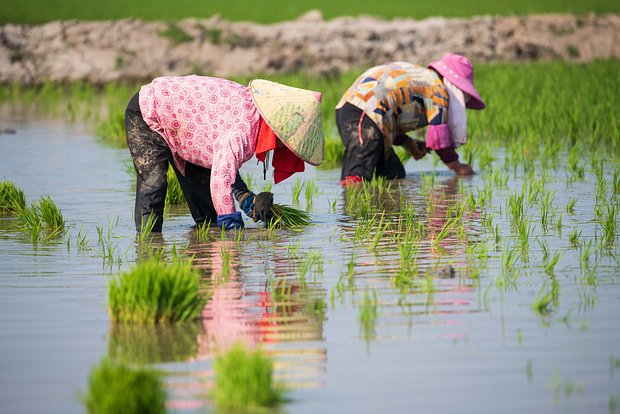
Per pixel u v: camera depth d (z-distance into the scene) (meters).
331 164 31.33
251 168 30.61
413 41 68.62
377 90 26.06
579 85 47.69
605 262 17.20
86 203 24.11
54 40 63.88
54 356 12.38
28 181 27.55
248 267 17.17
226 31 66.31
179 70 63.31
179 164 20.22
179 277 14.11
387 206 23.41
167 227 21.17
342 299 14.95
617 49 71.38
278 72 64.06
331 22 72.38
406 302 14.71
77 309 14.51
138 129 19.80
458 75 27.19
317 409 10.62
